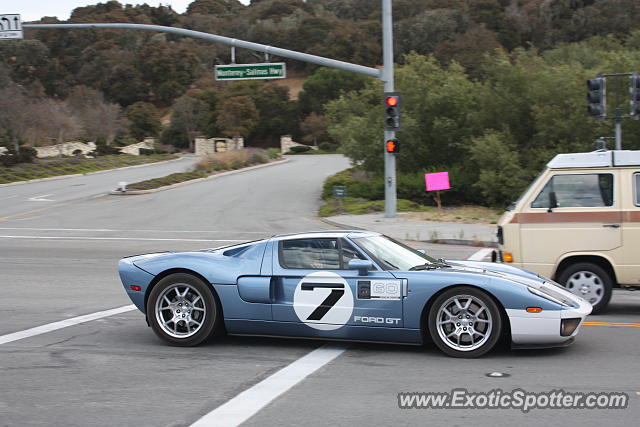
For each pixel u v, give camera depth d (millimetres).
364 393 5559
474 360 6594
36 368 6469
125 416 5027
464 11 113875
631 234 8961
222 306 7191
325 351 7062
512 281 6664
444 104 31375
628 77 25031
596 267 9062
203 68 124438
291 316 7023
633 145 25375
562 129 26234
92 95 85625
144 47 125250
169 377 6117
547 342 6547
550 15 105875
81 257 16719
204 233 22828
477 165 29656
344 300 6879
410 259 7301
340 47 114125
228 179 47188
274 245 7289
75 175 52625
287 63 132000
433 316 6699
